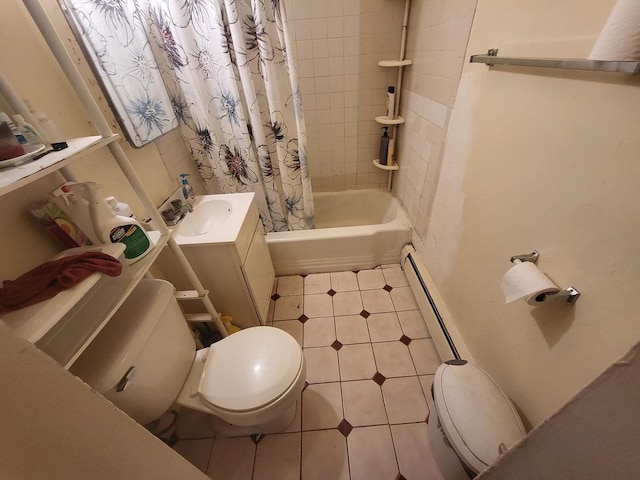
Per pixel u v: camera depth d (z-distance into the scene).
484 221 1.05
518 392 0.90
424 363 1.43
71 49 0.92
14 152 0.57
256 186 1.86
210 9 1.30
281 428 1.20
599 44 0.49
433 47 1.42
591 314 0.62
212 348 1.10
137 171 1.24
